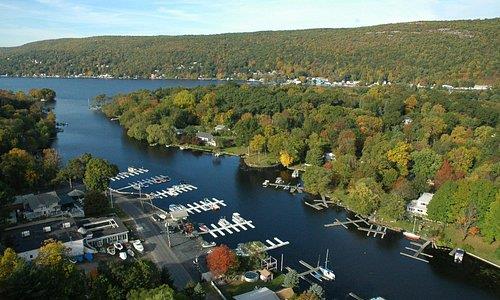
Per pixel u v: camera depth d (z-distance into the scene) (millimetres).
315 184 173375
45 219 138250
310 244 133125
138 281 87750
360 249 130875
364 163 177250
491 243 131250
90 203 141875
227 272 109250
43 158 193375
